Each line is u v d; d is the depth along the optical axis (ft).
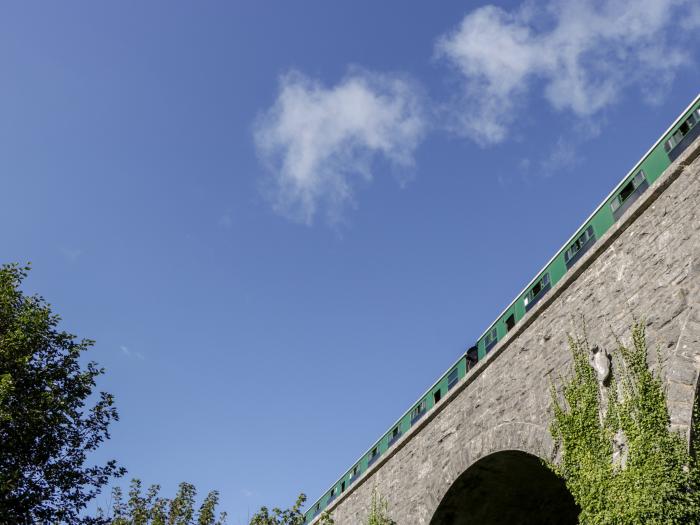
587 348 45.21
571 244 52.60
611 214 48.42
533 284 56.65
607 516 38.34
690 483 33.83
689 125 42.55
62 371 54.90
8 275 55.88
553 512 58.49
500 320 60.59
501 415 53.47
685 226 39.81
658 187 42.42
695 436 34.68
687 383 35.76
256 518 70.69
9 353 51.93
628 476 37.32
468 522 59.93
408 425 74.84
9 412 48.62
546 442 46.52
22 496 49.32
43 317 55.26
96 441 55.77
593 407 42.75
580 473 41.91
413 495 64.64
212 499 79.00
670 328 38.40
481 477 56.70
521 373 52.42
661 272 40.57
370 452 83.97
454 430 60.54
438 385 69.87
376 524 69.92
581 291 47.80
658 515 34.55
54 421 52.24
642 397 38.42
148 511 73.97
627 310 42.37
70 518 52.49
